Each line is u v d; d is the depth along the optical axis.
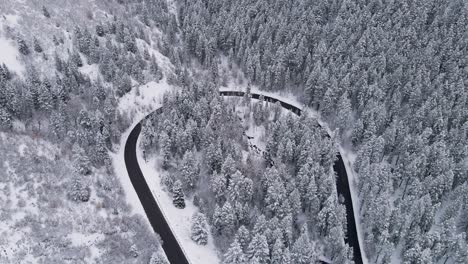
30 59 127.12
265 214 101.50
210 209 103.56
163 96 135.75
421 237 94.94
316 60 150.12
